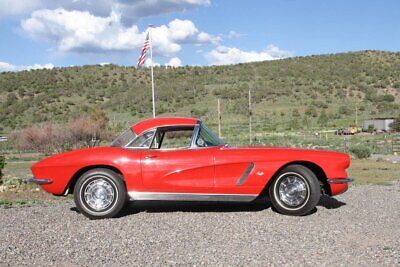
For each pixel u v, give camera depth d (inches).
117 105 3457.2
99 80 4141.2
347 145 1364.4
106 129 1696.6
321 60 4832.7
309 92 3823.8
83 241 204.2
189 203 296.8
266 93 3759.8
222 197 255.6
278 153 254.4
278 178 253.4
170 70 4618.6
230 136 2004.2
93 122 1557.6
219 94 3725.4
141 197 255.4
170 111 3292.3
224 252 183.8
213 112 3225.9
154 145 263.1
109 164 253.4
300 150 259.0
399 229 218.5
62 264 173.3
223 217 247.9
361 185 396.2
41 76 4121.6
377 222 233.3
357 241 197.5
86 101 3580.2
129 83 4109.3
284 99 3654.0
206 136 265.7
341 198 311.9
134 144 262.4
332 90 3909.9
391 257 174.9
